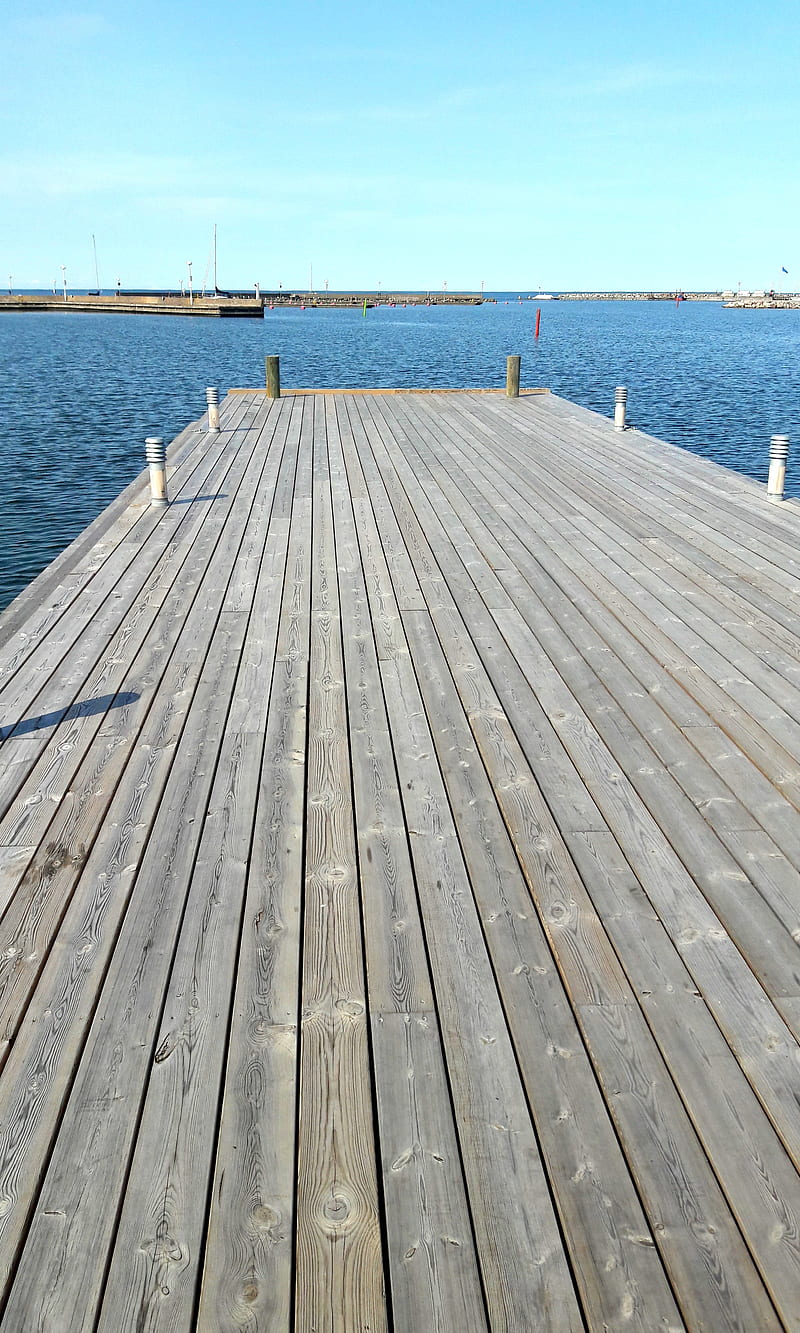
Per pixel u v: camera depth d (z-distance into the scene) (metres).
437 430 11.56
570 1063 2.23
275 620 5.18
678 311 131.00
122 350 41.34
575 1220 1.84
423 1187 1.92
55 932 2.69
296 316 98.19
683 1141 2.02
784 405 21.92
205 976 2.52
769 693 4.26
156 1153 1.99
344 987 2.48
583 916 2.77
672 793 3.43
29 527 11.42
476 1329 1.65
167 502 7.82
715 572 6.04
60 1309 1.67
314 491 8.23
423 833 3.18
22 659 4.66
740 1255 1.78
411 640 4.90
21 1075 2.19
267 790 3.44
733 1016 2.39
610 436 11.16
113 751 3.74
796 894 2.87
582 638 4.92
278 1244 1.79
